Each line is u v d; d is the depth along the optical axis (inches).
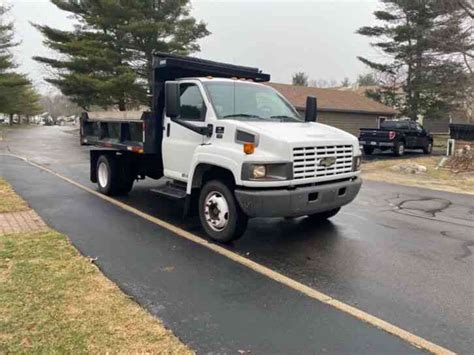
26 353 111.0
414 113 1386.6
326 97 1275.8
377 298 155.6
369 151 862.5
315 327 132.6
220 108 229.3
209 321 134.4
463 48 856.3
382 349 120.6
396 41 1370.6
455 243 229.6
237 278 171.6
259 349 119.0
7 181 398.3
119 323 128.8
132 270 176.4
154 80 268.1
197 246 212.8
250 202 197.3
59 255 186.7
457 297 157.8
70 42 1177.4
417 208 330.3
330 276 176.6
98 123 350.0
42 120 4325.8
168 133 258.1
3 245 198.1
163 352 114.5
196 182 231.8
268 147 197.9
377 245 222.7
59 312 133.9
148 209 292.7
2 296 143.6
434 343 124.7
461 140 981.8
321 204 210.4
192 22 1202.0
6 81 1560.0
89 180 416.2
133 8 1143.6
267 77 306.3
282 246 217.0
